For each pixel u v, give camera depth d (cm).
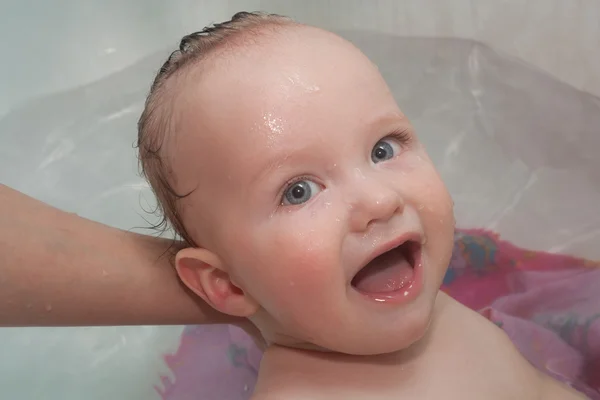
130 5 138
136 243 80
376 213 62
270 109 64
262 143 64
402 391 74
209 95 67
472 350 79
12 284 68
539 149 119
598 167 114
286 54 68
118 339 110
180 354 107
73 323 74
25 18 131
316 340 70
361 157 65
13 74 129
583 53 115
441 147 125
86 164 127
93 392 104
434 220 67
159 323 80
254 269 67
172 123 70
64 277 71
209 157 67
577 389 92
